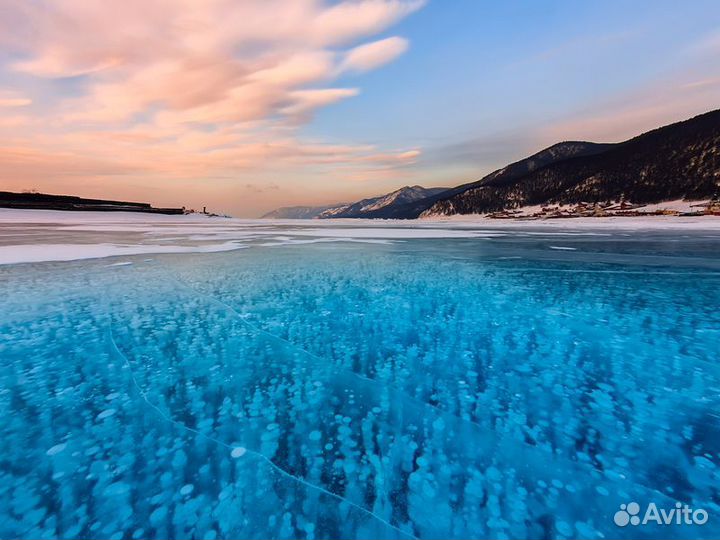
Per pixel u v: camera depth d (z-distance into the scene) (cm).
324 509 202
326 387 340
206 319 550
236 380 355
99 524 193
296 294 717
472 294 718
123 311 594
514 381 351
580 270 1001
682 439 261
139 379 356
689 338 468
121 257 1270
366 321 542
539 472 230
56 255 1290
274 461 240
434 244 1838
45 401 315
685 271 981
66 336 475
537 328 511
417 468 234
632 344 447
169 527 191
